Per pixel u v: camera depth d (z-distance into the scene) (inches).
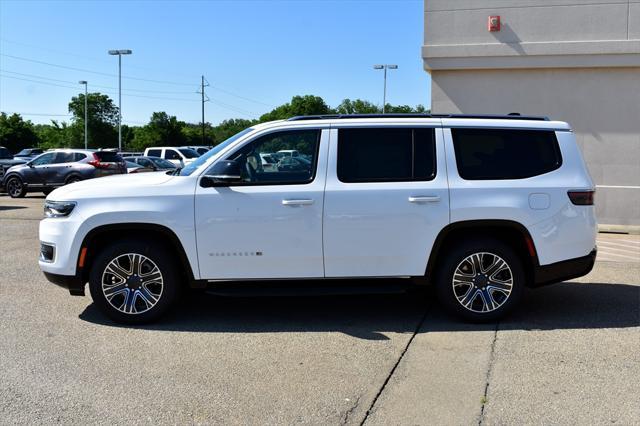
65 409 154.8
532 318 235.0
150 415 151.8
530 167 226.5
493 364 185.9
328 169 221.6
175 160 1082.7
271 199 217.9
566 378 174.7
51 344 203.6
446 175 223.0
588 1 478.6
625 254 375.2
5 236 439.2
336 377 176.1
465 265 224.2
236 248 219.0
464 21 499.8
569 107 493.4
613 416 150.9
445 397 162.4
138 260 222.1
